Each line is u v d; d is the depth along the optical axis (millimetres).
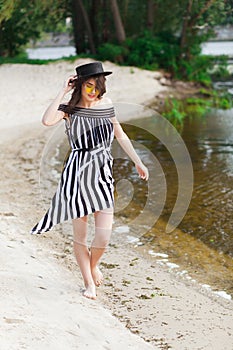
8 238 6820
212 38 26547
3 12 19328
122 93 20781
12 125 15320
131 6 26406
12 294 5004
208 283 6195
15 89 20297
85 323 4762
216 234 7562
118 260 6688
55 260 6352
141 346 4645
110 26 26734
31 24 26375
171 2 25188
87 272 5445
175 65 24156
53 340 4301
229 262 6746
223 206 8586
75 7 26359
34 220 7766
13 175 10203
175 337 5020
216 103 19938
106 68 23891
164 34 25922
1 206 8266
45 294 5180
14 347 4051
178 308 5562
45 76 22266
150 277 6270
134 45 25281
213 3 23406
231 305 5703
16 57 27250
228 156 11781
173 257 6848
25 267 5754
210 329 5180
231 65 26641
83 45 27125
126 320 5262
